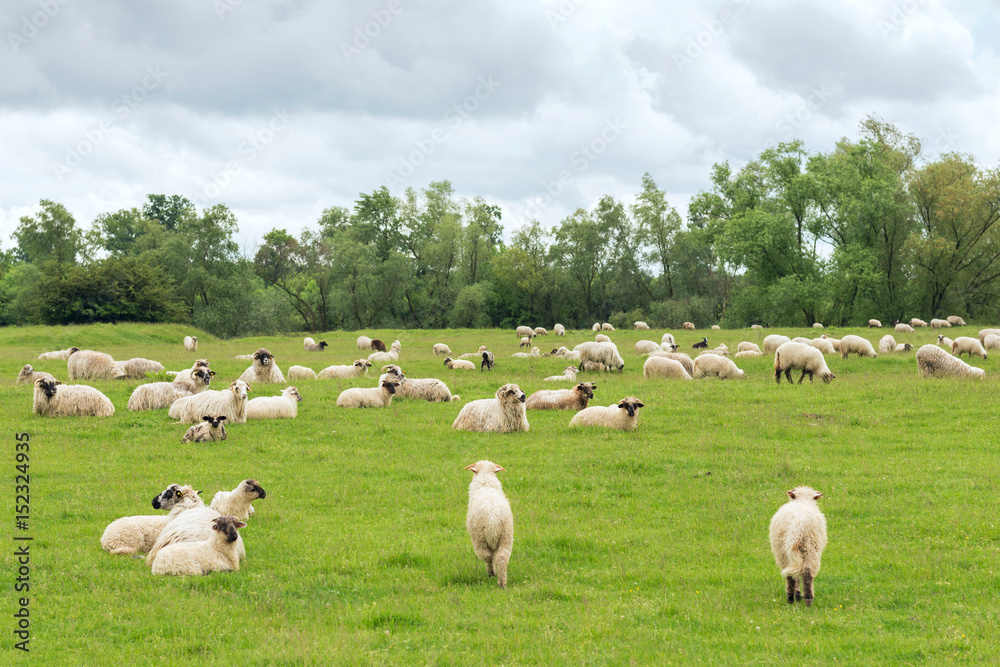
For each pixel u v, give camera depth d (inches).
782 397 944.9
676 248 3708.2
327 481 587.2
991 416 807.7
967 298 2942.9
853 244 2780.5
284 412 839.7
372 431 769.6
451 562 416.5
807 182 2866.6
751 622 334.6
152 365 1218.0
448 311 3907.5
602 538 458.0
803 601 359.9
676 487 573.3
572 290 3937.0
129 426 782.5
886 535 464.8
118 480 576.4
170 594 357.1
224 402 785.6
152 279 3380.9
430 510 519.8
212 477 586.6
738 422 800.9
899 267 2972.4
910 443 706.2
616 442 715.4
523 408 778.8
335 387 1067.9
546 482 585.6
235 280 3617.1
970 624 327.6
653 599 365.4
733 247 2962.6
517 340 2546.8
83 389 831.1
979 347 1366.9
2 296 4192.9
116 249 4997.5
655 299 3848.4
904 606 358.9
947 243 2751.0
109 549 424.8
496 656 299.4
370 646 308.0
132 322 3154.5
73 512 494.6
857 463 636.7
